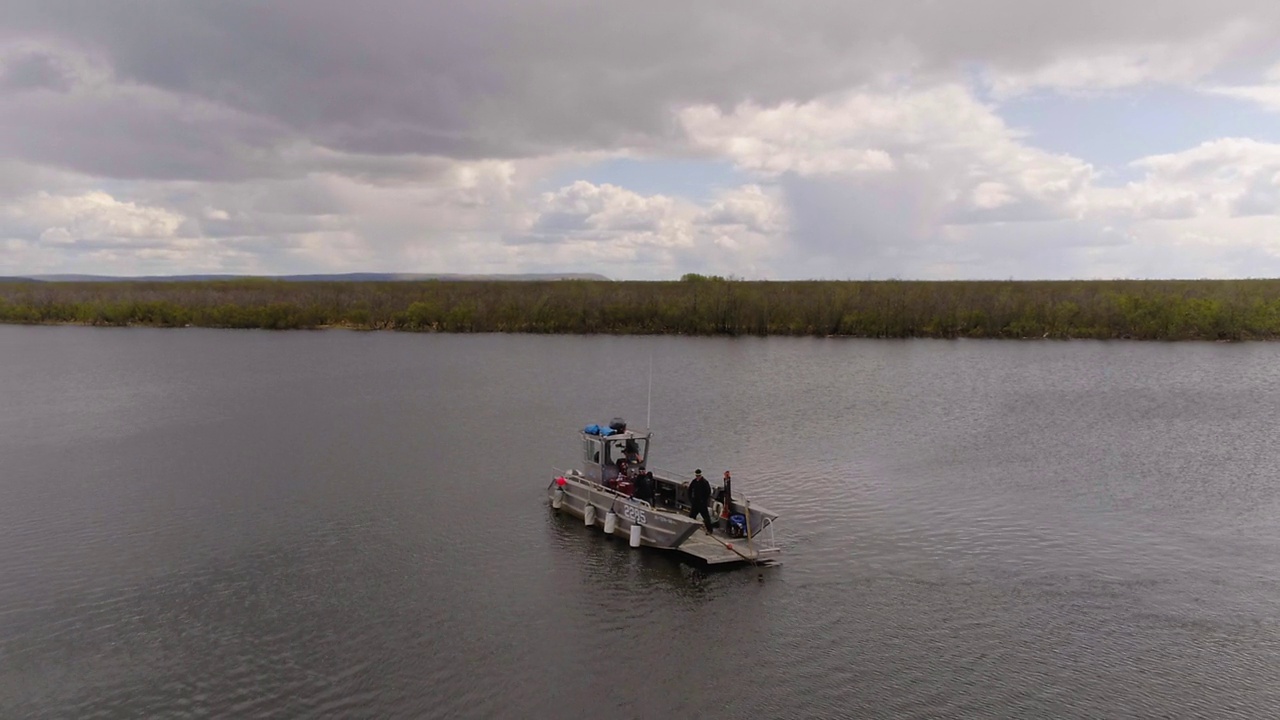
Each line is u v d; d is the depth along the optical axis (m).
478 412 59.53
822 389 69.06
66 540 33.19
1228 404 60.66
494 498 37.94
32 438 52.22
